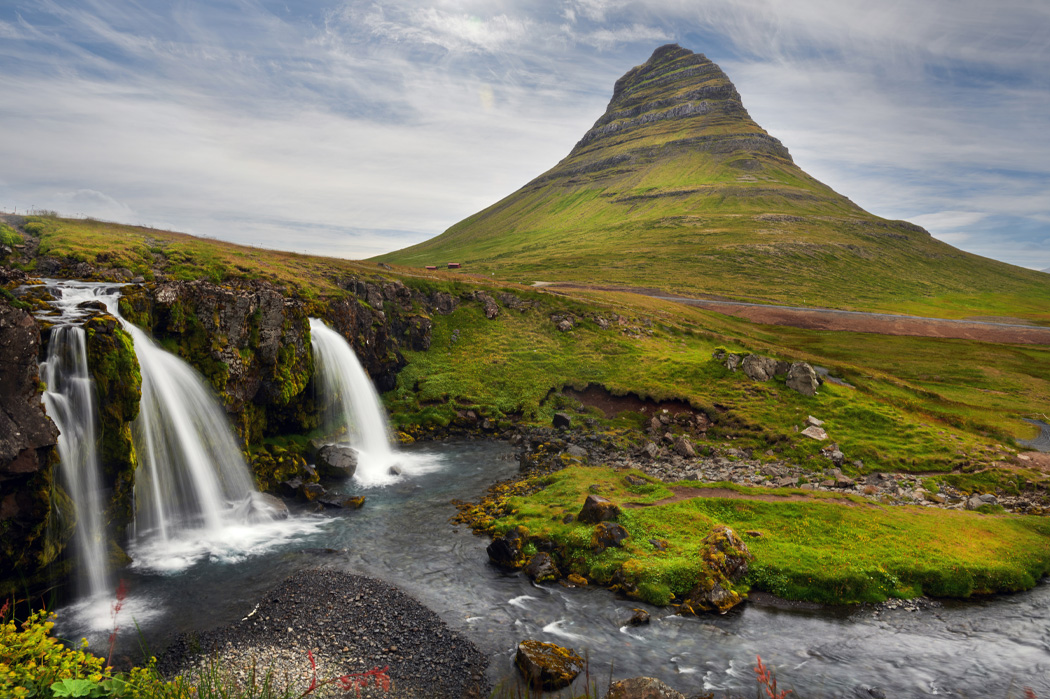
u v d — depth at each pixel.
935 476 40.44
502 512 32.00
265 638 19.70
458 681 17.77
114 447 25.91
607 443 46.38
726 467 41.31
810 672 19.00
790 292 163.25
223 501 32.28
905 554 26.66
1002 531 29.67
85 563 23.86
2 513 20.19
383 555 27.02
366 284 59.91
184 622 20.62
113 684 9.06
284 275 50.28
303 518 31.78
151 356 30.94
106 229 49.59
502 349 66.12
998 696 17.91
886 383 64.69
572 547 26.58
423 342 64.56
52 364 24.20
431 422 52.88
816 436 45.88
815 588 24.36
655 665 19.08
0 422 20.25
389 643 19.77
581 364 63.44
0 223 41.06
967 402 66.50
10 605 20.56
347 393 47.94
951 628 22.11
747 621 22.27
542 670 17.66
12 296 26.81
